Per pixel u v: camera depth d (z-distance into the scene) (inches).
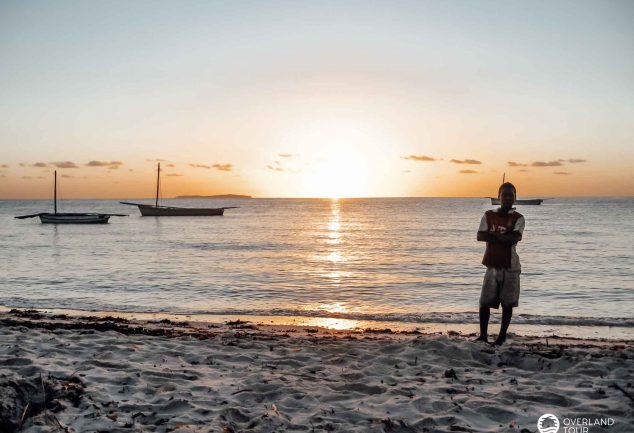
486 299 297.9
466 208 6318.9
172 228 2475.4
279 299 621.0
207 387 210.5
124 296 640.4
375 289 698.8
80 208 7411.4
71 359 252.4
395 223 2930.6
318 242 1635.1
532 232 1969.7
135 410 181.8
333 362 258.7
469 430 164.9
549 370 246.8
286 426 168.6
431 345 278.4
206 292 671.8
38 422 158.9
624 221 2849.4
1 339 297.7
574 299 623.8
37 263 1029.2
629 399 192.2
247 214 4643.2
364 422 172.2
